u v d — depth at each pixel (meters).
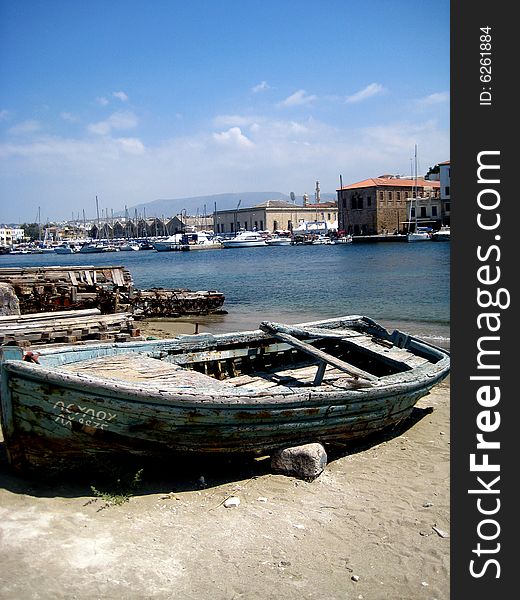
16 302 16.42
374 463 8.54
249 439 7.72
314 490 7.54
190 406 7.03
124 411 6.93
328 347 11.98
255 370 10.82
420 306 27.88
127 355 9.24
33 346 13.77
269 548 6.16
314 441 8.41
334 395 7.96
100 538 6.17
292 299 32.81
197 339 9.98
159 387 7.06
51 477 7.42
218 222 199.25
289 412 7.70
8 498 6.86
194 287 43.03
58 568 5.62
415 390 9.47
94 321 15.67
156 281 51.38
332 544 6.28
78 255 145.50
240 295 35.88
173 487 7.50
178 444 7.40
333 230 153.25
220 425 7.35
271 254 105.06
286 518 6.79
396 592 5.52
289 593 5.45
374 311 26.50
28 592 5.26
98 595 5.30
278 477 7.89
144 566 5.74
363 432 9.10
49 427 7.02
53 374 6.75
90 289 20.78
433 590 5.56
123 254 140.38
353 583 5.63
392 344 11.88
